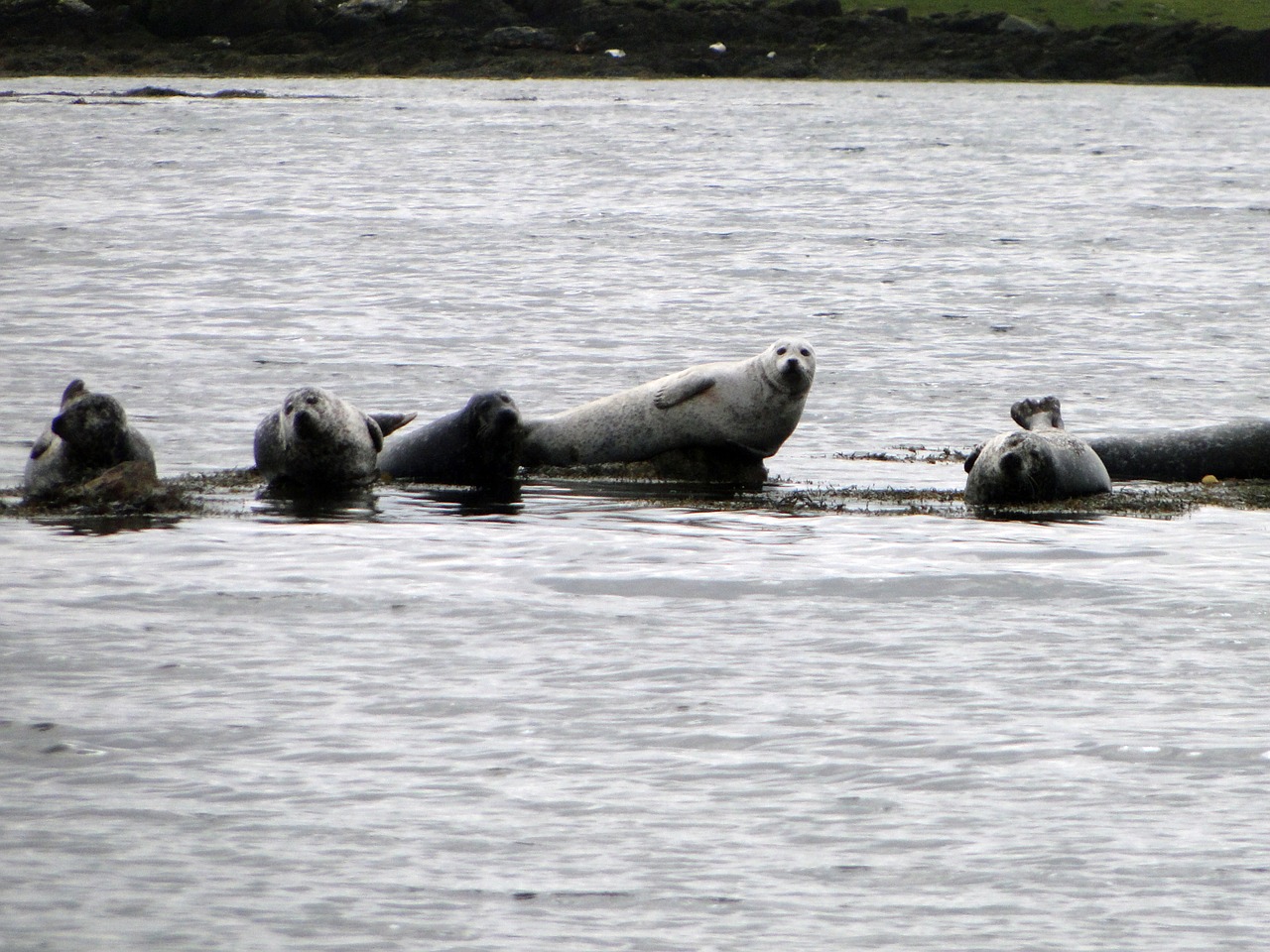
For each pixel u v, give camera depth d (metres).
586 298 120.31
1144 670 37.78
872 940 25.31
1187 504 60.28
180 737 32.88
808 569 47.44
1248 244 155.00
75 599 43.00
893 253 147.62
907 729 33.78
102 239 145.12
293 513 56.69
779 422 67.25
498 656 38.53
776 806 29.98
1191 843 28.48
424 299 117.69
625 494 62.38
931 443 75.75
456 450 64.75
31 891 26.34
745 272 134.62
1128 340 105.06
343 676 36.84
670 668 37.72
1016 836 28.78
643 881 27.09
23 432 72.81
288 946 24.88
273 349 97.06
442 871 27.34
